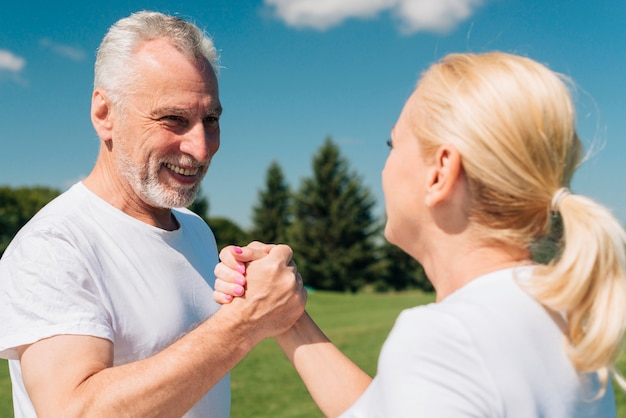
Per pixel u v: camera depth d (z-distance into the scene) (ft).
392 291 158.20
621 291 4.06
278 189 177.78
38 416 5.78
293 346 6.55
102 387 5.59
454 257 4.64
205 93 7.31
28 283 6.07
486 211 4.41
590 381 4.28
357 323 52.03
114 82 7.23
